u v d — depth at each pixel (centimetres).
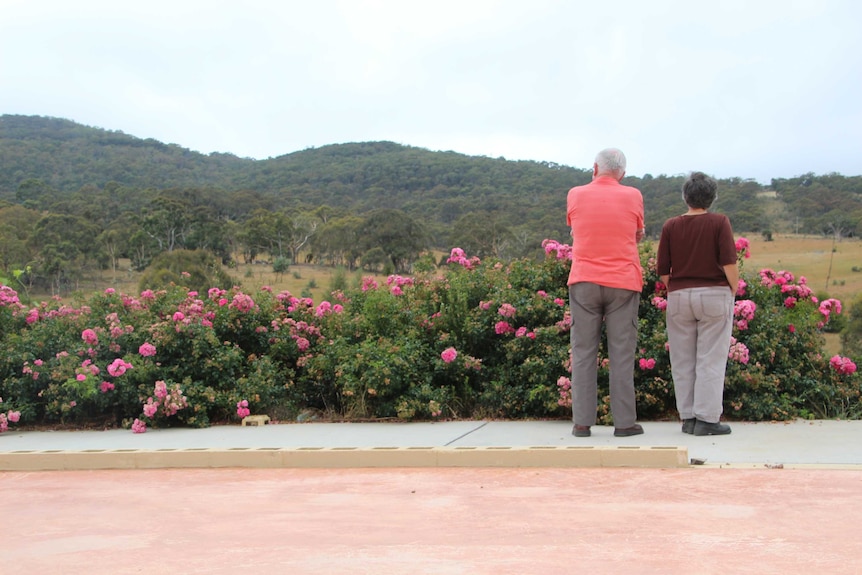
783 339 621
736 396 579
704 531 308
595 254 516
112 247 8531
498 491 403
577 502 370
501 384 633
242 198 13500
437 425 605
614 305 515
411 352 665
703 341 515
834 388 598
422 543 310
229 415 682
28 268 962
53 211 10275
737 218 8956
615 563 271
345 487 432
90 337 705
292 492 426
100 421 706
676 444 488
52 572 290
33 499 439
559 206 11312
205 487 451
